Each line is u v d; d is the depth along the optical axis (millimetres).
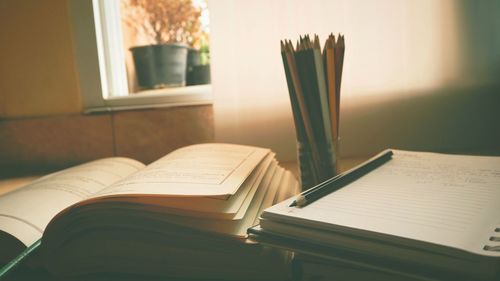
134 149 923
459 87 820
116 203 368
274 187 516
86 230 383
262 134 851
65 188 522
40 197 479
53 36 912
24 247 379
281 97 842
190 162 513
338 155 506
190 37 1588
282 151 856
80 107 930
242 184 421
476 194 356
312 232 303
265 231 327
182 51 1176
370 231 276
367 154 852
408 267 263
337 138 504
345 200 354
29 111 928
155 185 387
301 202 340
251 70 837
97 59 926
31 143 922
